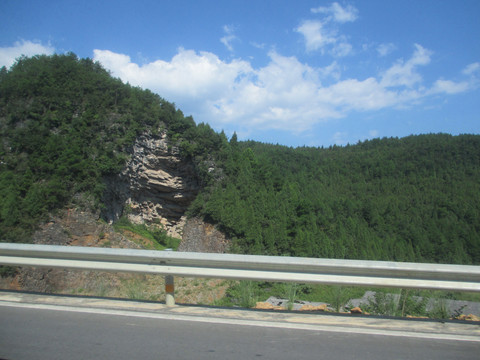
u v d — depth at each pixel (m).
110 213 42.72
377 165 125.94
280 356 3.78
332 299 6.98
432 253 58.69
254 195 49.47
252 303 6.46
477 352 3.98
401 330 4.66
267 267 5.19
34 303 5.61
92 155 39.62
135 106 45.88
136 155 44.25
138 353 3.82
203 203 46.03
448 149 131.00
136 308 5.39
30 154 35.50
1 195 30.50
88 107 42.81
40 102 40.50
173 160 46.56
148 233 46.81
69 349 3.92
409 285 4.85
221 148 52.59
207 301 7.59
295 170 115.94
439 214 78.81
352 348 4.03
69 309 5.31
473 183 101.94
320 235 49.22
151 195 48.72
